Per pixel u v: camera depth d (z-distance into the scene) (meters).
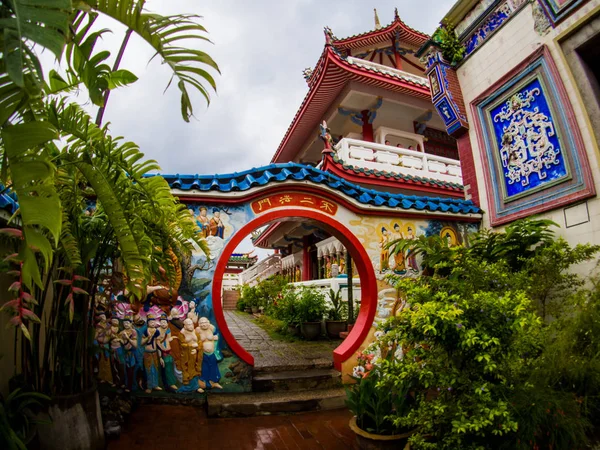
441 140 13.53
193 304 5.22
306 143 14.16
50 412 3.42
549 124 5.68
